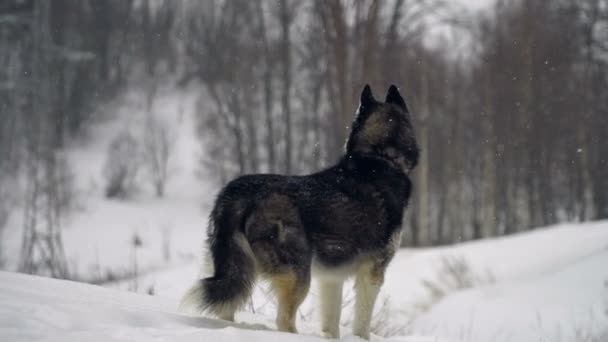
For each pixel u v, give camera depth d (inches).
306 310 313.9
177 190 1747.0
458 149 1441.9
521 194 1438.2
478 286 585.9
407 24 981.8
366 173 211.9
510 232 1378.0
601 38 1455.5
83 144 1879.9
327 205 197.9
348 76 941.2
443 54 1568.7
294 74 1558.8
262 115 1625.2
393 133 222.8
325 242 197.8
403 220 219.3
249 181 193.6
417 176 1331.2
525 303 499.2
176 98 2130.9
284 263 187.6
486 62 1375.5
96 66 2112.5
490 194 1254.9
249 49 1565.0
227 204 188.2
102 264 921.5
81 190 1571.1
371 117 224.5
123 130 1900.8
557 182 1528.1
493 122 1296.8
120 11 2295.8
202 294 178.2
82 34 2064.5
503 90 1320.1
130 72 2251.5
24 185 1272.1
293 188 195.0
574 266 566.3
